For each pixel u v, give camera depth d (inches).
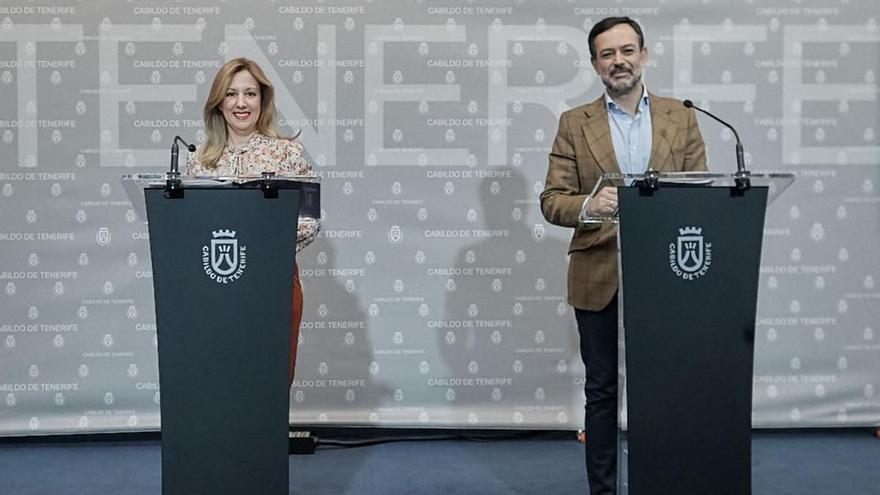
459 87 171.9
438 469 151.6
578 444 169.8
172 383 99.4
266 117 138.5
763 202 98.8
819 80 174.1
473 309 173.0
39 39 168.1
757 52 173.5
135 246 170.2
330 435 173.5
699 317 99.3
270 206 98.8
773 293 174.9
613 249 120.4
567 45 172.4
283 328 99.9
